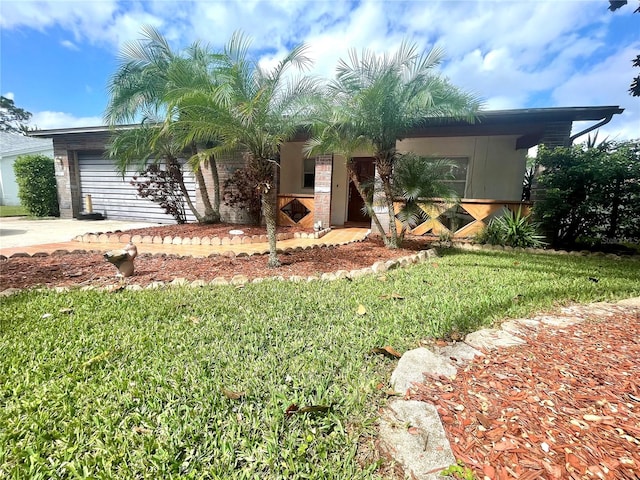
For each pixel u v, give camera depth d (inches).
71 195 401.7
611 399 55.4
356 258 186.4
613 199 219.9
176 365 69.3
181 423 52.6
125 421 52.8
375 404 56.4
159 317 96.1
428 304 106.7
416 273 151.8
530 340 79.0
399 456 44.8
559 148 227.9
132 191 390.9
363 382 62.7
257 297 114.7
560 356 70.5
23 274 144.0
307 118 173.9
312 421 52.5
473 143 325.4
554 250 225.1
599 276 146.8
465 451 44.8
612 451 44.3
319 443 48.6
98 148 378.9
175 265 164.7
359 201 399.2
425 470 42.1
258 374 65.9
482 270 157.8
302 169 396.8
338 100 187.0
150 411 55.4
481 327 89.0
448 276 145.6
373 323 92.0
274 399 57.4
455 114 182.2
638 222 217.5
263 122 151.6
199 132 151.6
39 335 82.8
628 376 62.3
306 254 197.8
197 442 48.8
